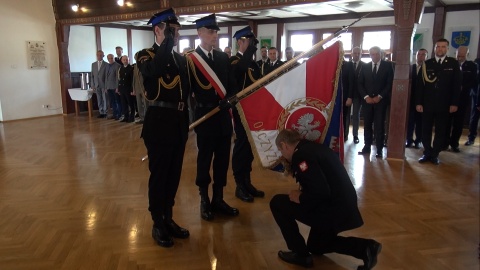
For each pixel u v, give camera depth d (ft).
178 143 7.67
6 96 24.64
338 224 6.28
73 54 29.19
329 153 6.34
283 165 7.61
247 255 7.41
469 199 10.37
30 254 7.38
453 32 22.21
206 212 9.04
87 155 15.28
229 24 30.35
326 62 7.25
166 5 21.17
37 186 11.41
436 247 7.66
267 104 7.57
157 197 7.72
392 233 8.27
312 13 25.16
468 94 15.78
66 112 27.89
